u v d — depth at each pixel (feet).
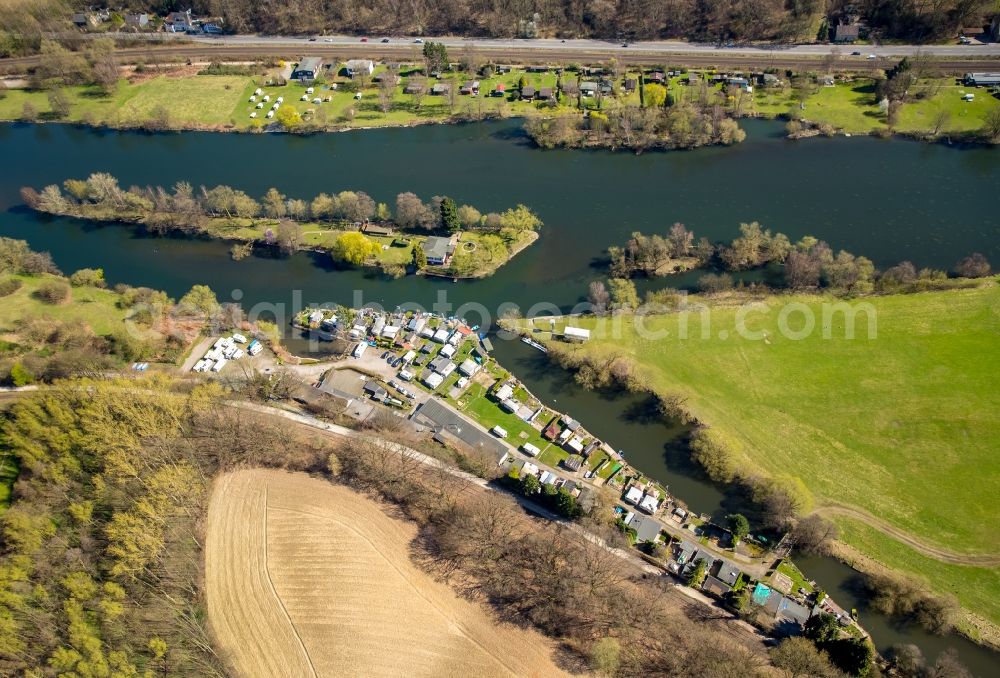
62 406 523.29
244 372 590.14
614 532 466.29
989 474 495.41
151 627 419.33
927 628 423.23
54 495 480.23
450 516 481.87
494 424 553.23
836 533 466.70
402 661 415.85
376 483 505.66
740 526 459.73
